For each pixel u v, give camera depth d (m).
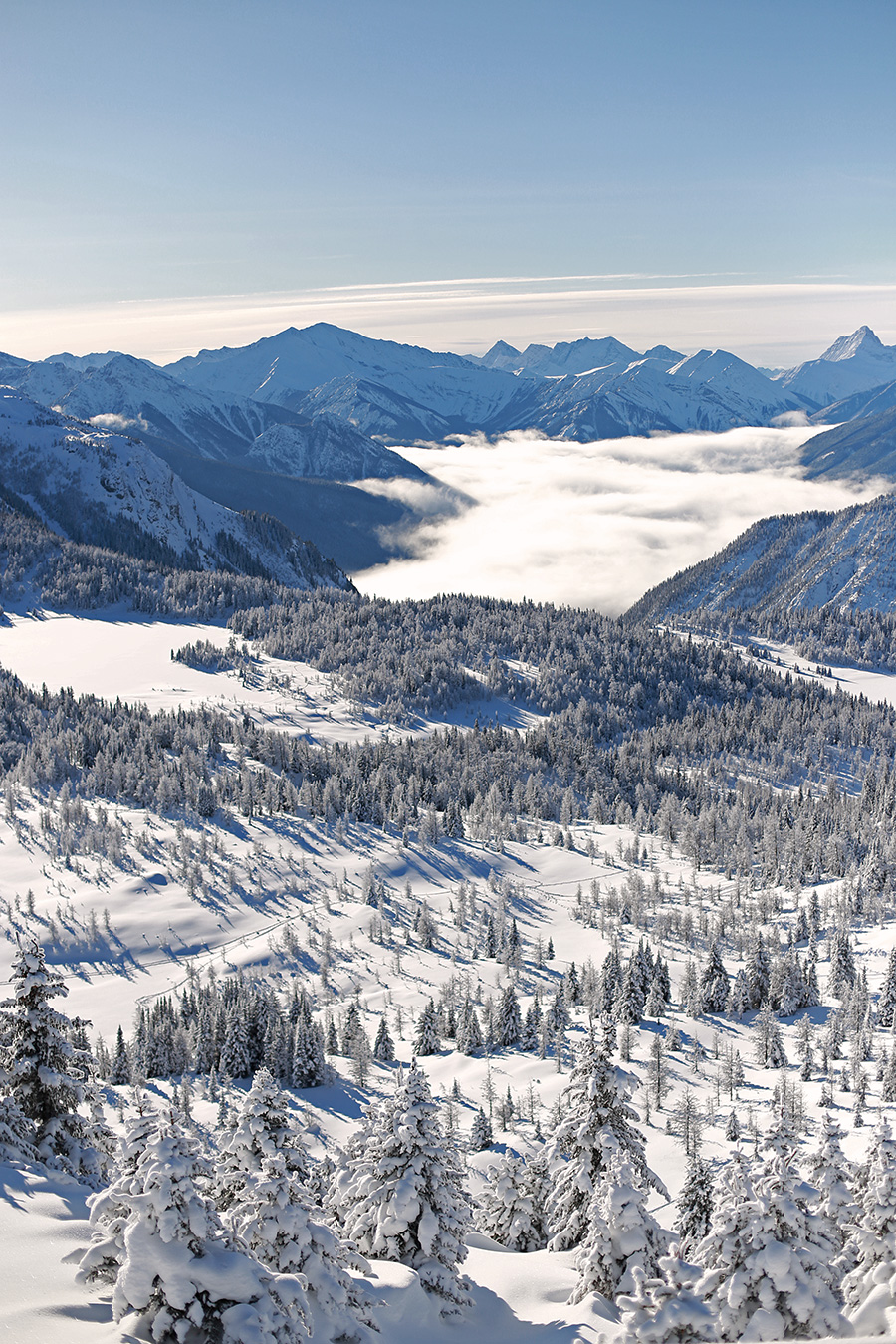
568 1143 44.38
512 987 160.12
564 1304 37.56
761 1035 138.50
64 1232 29.03
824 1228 31.80
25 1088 41.62
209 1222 24.28
